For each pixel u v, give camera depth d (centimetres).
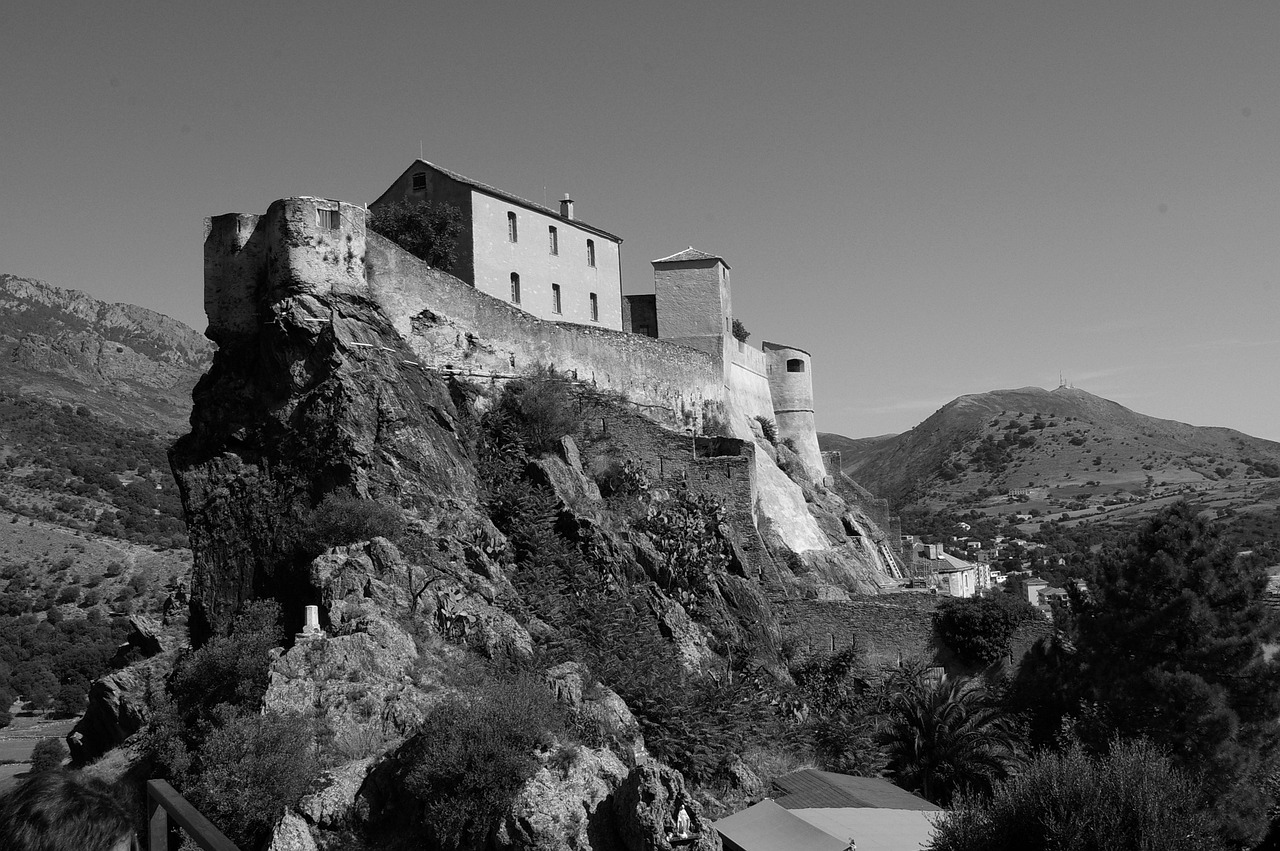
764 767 3509
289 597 3644
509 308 4822
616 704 3103
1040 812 2753
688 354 6162
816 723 3925
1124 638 4297
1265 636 4216
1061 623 4788
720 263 6725
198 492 4028
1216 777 3828
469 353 4575
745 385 7206
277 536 3781
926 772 3744
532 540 3969
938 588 6944
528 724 2677
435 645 3234
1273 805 4012
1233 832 3744
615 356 5481
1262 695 4112
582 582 3894
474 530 3838
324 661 3012
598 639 3631
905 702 3925
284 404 3994
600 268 5962
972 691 4103
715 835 2442
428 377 4250
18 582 11900
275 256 4116
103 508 14612
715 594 4375
